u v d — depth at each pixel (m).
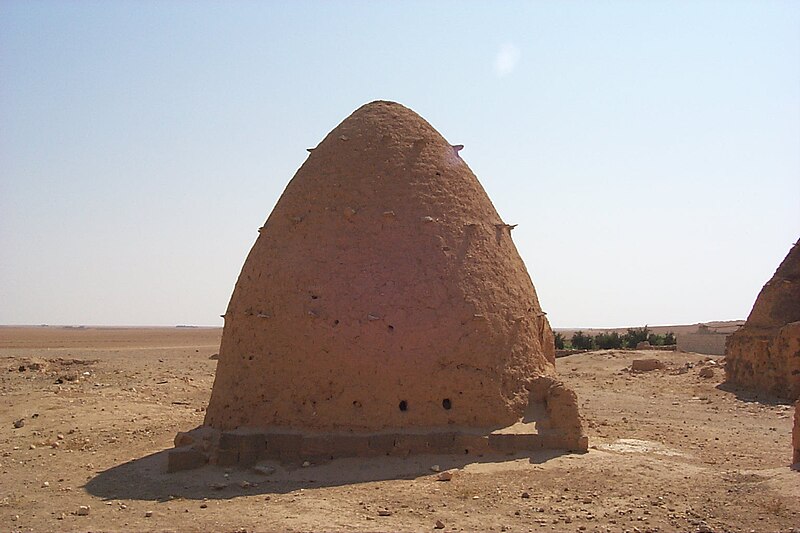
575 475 10.80
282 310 12.54
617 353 36.78
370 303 12.33
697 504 9.45
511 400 12.62
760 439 15.11
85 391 22.12
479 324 12.62
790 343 21.95
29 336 91.81
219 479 11.04
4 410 18.62
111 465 12.57
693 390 24.11
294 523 8.77
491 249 13.57
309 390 12.06
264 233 13.71
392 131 13.89
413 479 10.71
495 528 8.55
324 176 13.52
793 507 9.07
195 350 52.28
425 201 13.23
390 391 12.00
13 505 10.18
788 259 25.31
